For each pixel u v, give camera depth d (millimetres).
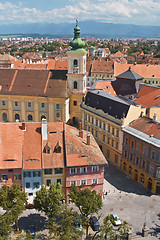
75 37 100938
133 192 71000
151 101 97625
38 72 107188
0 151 64062
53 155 64625
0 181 63625
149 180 70812
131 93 116000
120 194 69812
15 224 57688
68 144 65812
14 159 63219
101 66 186875
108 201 66625
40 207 55219
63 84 102875
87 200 52469
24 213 62375
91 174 64812
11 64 173125
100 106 89500
